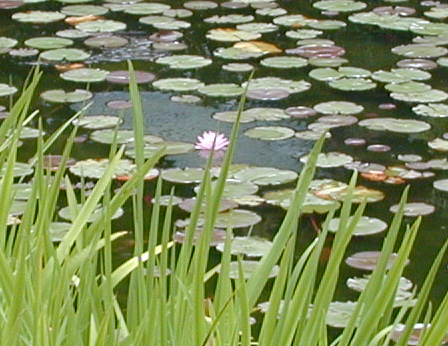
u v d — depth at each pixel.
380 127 5.60
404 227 4.39
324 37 7.66
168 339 1.91
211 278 3.86
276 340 1.81
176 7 8.56
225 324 1.93
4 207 2.04
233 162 5.08
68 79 6.39
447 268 4.00
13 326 1.55
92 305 1.90
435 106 6.03
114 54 7.04
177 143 5.32
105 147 5.20
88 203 2.01
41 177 2.03
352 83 6.42
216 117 5.77
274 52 7.16
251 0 8.89
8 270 1.82
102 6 8.55
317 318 1.81
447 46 7.41
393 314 3.58
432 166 5.07
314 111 5.88
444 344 3.33
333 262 1.80
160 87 6.29
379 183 4.86
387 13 8.40
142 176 2.02
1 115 5.57
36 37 7.48
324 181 4.83
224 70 6.73
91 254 1.93
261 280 1.92
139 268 1.92
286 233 1.91
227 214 4.40
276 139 5.41
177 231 4.20
